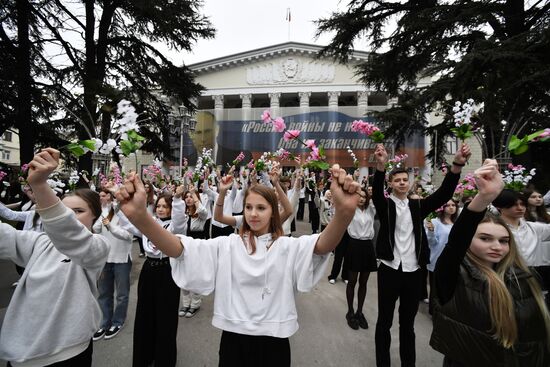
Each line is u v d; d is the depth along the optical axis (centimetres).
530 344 148
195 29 1365
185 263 147
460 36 934
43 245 175
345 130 2131
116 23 1387
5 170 1050
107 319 352
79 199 177
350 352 322
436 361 309
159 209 335
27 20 982
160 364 264
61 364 166
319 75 2906
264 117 225
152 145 1428
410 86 1235
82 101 962
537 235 276
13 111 943
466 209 154
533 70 640
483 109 661
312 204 1013
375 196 299
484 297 153
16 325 162
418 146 1867
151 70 1434
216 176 674
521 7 856
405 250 287
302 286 147
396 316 425
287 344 163
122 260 358
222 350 166
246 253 158
